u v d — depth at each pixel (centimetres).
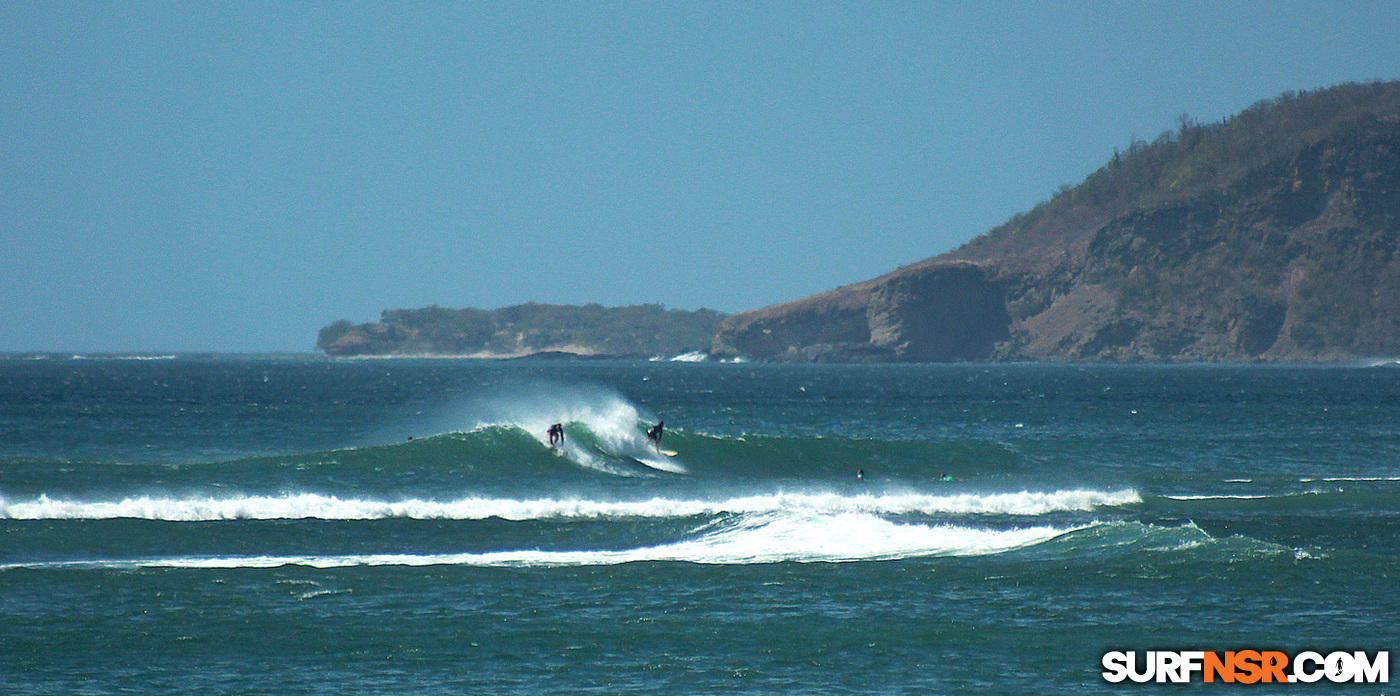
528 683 6562
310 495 11938
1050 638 7406
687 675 6700
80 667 6719
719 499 12762
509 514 11538
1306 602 8219
